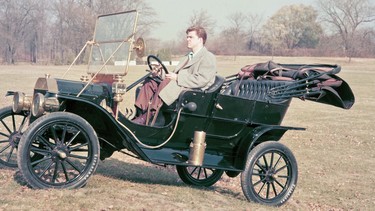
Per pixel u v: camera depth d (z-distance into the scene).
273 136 7.88
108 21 7.38
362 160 13.90
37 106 6.18
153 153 6.98
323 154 14.58
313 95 7.91
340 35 105.69
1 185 6.48
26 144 6.05
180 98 7.03
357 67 79.50
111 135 6.88
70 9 80.56
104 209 5.82
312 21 106.38
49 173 7.03
